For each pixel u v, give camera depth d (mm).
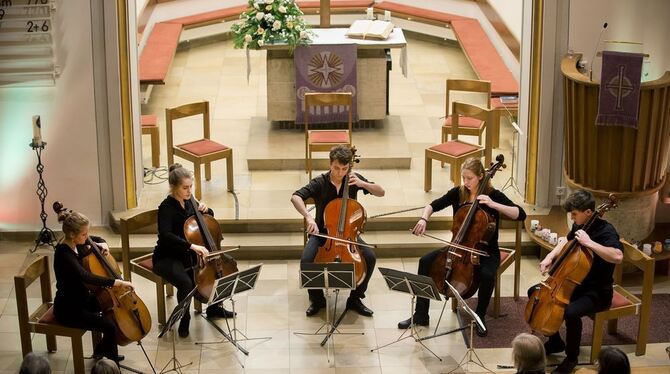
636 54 9102
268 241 10195
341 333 8828
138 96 10812
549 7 10062
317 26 13961
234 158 11859
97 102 10273
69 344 8734
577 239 7969
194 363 8375
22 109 10258
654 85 9227
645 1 10125
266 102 13672
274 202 10688
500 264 8891
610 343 8703
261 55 15727
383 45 12008
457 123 11078
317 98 10891
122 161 10414
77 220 7871
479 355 8492
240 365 8344
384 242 10180
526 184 10711
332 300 9406
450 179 11266
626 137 9484
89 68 10156
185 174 8562
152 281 9227
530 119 10492
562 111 10383
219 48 16062
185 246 8461
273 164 11531
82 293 7977
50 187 10516
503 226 10414
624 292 8531
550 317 7973
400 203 10633
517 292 9391
